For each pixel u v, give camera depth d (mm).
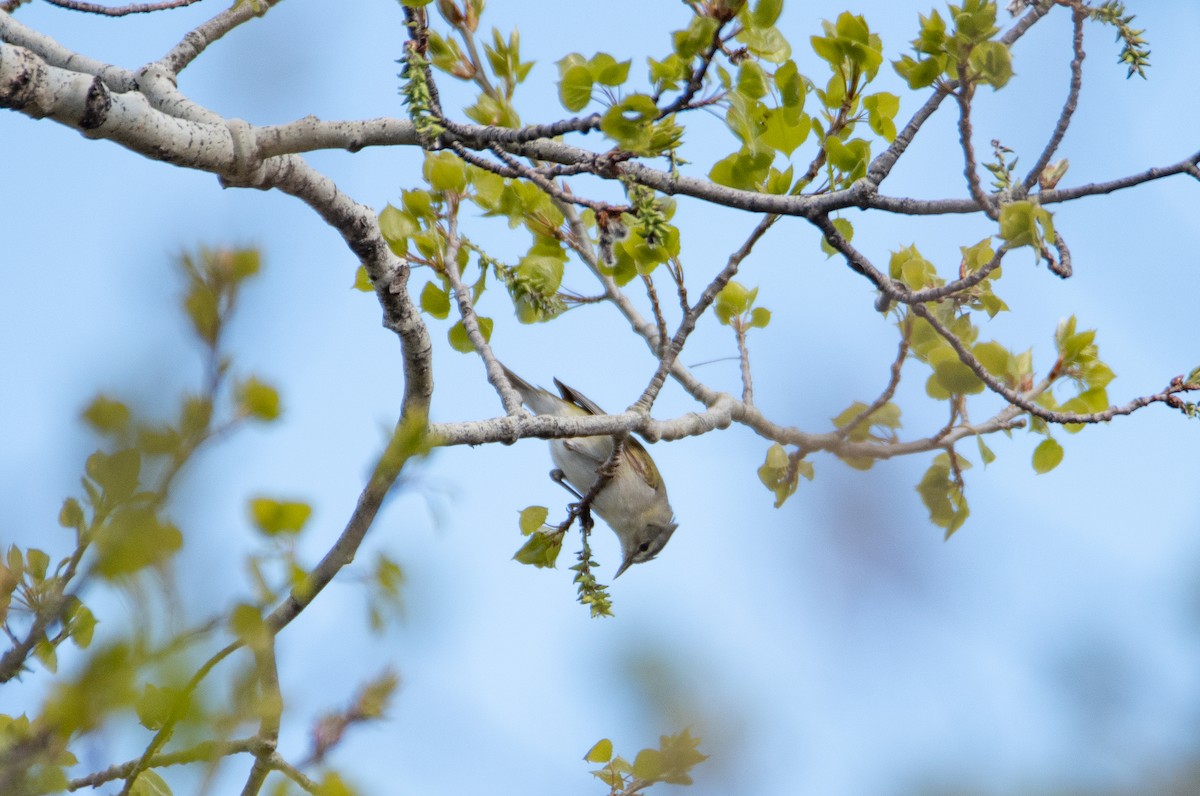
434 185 11758
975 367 10992
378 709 4473
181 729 3508
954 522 11914
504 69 9414
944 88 8602
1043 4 9703
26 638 4375
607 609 10375
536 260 12070
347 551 6500
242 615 3453
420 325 8938
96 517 3396
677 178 8195
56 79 6793
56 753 3371
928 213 8883
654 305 10922
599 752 7156
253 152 7746
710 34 7262
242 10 9172
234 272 3613
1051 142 9055
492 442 9266
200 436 3383
